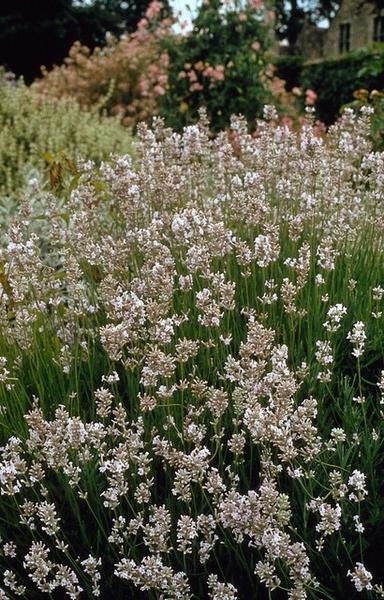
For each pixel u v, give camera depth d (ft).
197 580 7.75
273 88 37.68
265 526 6.73
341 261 10.97
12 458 7.66
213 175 13.75
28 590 7.98
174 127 37.42
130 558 7.82
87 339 10.22
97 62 46.75
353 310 10.17
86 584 7.43
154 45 43.39
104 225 13.19
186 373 9.37
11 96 32.09
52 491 8.34
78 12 87.25
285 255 11.30
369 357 9.84
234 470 7.80
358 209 12.76
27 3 84.43
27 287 10.34
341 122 13.58
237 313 10.17
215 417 8.31
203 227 9.85
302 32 106.73
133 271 11.20
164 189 11.59
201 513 7.64
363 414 8.38
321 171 12.85
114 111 43.50
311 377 9.03
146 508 8.10
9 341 9.91
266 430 7.14
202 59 37.06
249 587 7.65
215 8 36.88
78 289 10.18
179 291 10.50
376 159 12.23
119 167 11.48
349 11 86.38
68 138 30.71
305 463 8.09
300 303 9.98
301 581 6.70
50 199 13.01
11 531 8.32
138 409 8.65
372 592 7.30
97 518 7.51
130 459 7.86
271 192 13.03
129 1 108.06
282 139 12.81
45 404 9.34
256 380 7.79
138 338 9.02
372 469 7.86
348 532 7.59
